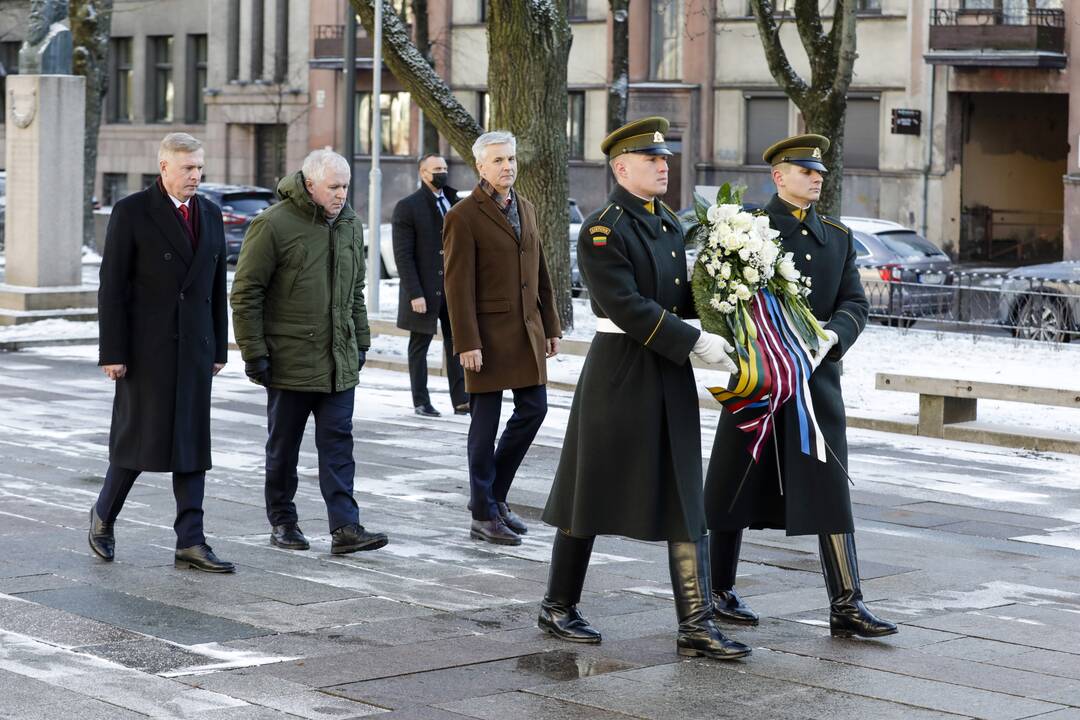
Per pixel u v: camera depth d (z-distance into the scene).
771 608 7.55
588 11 45.47
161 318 8.07
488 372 8.98
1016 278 21.23
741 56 42.97
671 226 6.82
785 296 6.90
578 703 5.94
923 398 13.48
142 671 6.30
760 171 42.75
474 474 9.02
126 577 7.96
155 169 58.19
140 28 58.09
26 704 5.83
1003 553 8.91
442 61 48.31
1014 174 40.62
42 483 10.57
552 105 20.30
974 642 6.91
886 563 8.60
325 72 51.75
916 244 24.94
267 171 54.84
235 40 54.81
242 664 6.43
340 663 6.46
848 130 41.53
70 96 21.61
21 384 16.14
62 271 21.69
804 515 6.86
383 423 13.76
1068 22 37.78
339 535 8.62
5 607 7.30
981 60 38.16
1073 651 6.78
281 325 8.52
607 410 6.66
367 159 50.34
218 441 12.57
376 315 23.36
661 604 7.60
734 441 7.07
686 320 6.95
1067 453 12.63
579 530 6.71
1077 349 19.39
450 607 7.46
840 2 22.97
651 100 44.19
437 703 5.93
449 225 8.95
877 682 6.26
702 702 5.96
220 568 8.10
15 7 62.00
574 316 22.92
